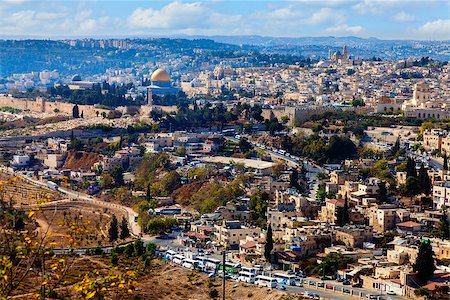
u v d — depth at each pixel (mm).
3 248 152250
